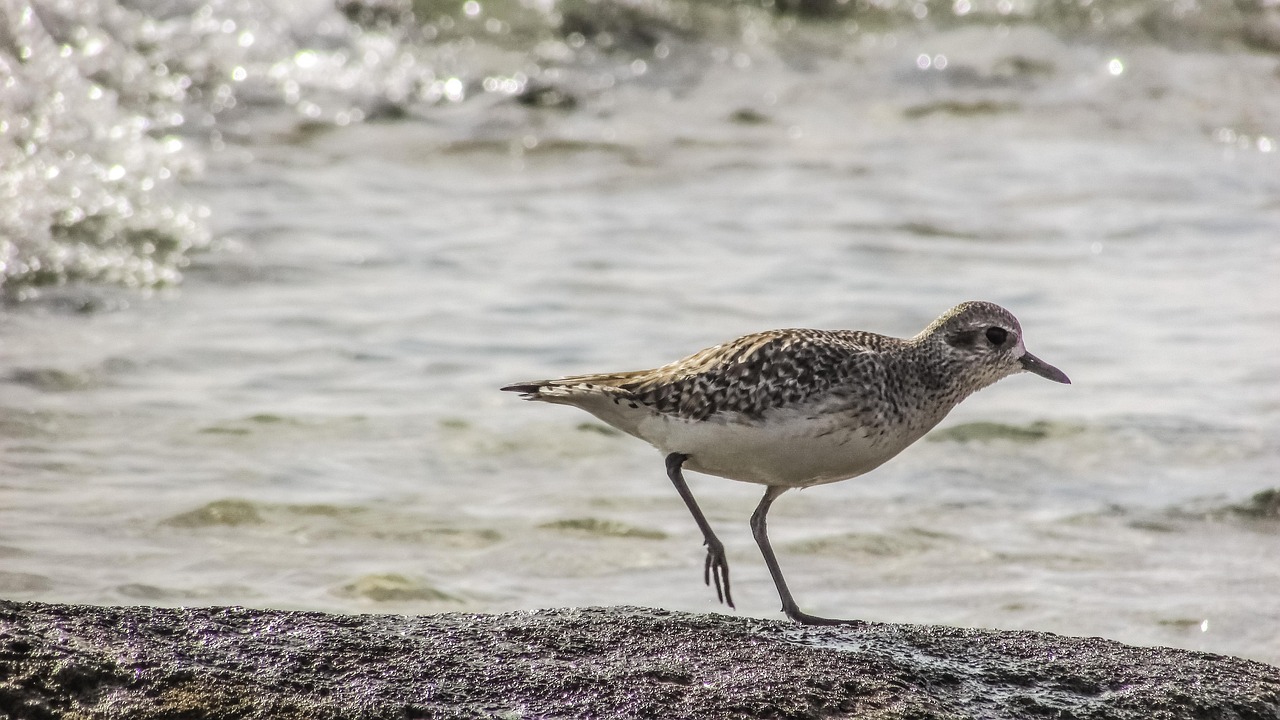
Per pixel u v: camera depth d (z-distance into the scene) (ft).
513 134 76.07
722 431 29.01
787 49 89.92
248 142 71.05
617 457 43.65
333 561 36.01
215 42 77.00
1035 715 23.85
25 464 40.47
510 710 22.56
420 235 62.59
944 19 94.68
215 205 63.00
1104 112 81.20
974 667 25.30
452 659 23.94
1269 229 64.95
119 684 22.25
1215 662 26.22
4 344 49.26
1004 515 39.88
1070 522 39.29
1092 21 92.99
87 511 37.81
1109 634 32.68
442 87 80.23
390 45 82.53
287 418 44.68
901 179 71.87
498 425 45.01
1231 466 42.63
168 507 38.32
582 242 62.85
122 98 70.38
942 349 30.30
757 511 30.45
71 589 33.24
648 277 58.90
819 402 28.60
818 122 80.02
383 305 54.75
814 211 67.41
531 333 52.70
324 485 40.37
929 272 59.98
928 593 34.99
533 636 25.04
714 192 69.97
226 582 34.35
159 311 53.11
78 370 47.44
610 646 24.89
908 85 85.25
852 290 57.77
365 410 45.70
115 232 58.59
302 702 22.24
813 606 34.19
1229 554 37.27
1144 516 39.58
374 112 76.95
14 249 55.83
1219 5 92.79
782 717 22.75
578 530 38.50
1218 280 59.21
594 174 72.02
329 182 67.87
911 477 42.57
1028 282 59.00
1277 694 25.13
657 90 83.35
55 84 68.03
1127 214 67.00
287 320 52.80
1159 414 46.29
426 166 71.77
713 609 33.88
